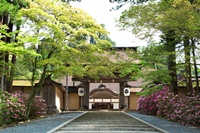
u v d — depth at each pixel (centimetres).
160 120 1310
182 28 923
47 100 2125
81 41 1240
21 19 1202
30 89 2483
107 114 1797
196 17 812
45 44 1181
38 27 1109
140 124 1053
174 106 1316
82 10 1280
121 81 2561
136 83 2928
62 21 1198
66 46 1150
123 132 845
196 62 1292
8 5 966
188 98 1233
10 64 1102
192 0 855
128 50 1335
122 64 1345
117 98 2772
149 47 1277
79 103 2678
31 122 1195
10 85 1486
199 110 1078
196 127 1013
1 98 1116
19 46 955
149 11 975
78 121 1173
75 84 2955
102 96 2780
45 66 1305
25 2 1221
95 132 842
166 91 1625
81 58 1298
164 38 1278
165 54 1217
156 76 1385
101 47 1319
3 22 1367
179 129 909
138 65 1398
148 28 1027
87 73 1408
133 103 2761
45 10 1205
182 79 1822
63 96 2738
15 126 1022
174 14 827
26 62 1354
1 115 1037
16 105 1193
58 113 2067
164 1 960
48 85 2134
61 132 845
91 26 1275
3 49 877
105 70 1377
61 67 1228
